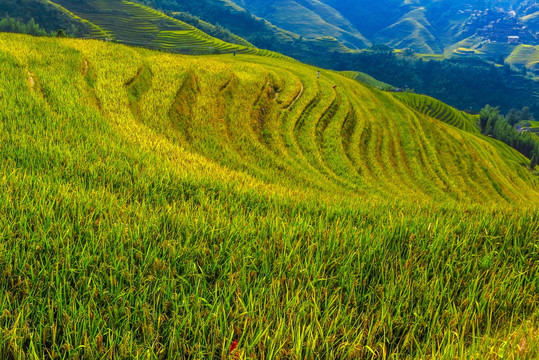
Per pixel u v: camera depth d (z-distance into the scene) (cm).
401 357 349
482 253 554
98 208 651
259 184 1483
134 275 461
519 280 460
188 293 425
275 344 338
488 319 387
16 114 1484
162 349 334
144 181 988
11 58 2416
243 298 417
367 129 5691
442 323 379
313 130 4725
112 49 3988
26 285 409
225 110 4053
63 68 2719
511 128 18650
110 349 324
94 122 1825
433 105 18888
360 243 547
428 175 5484
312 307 400
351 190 3588
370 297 429
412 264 503
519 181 7219
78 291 411
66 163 1060
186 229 585
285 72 6525
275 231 616
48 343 354
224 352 324
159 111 3027
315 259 505
